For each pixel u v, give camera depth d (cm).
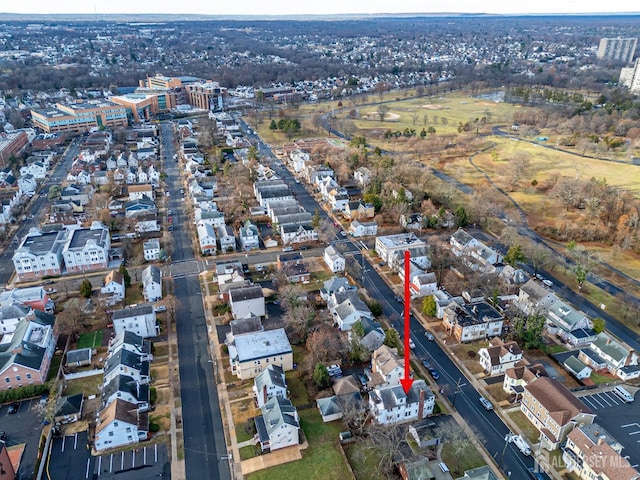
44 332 13138
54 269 17112
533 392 11056
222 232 19300
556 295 15400
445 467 9800
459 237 19088
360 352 12756
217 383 12256
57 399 11325
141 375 12050
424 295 16012
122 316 13475
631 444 10450
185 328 14338
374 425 10800
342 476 9744
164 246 19200
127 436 10425
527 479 9706
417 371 12681
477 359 13188
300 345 13712
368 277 17262
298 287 15588
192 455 10231
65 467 9900
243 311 14538
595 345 13138
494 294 15312
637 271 17888
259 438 10319
